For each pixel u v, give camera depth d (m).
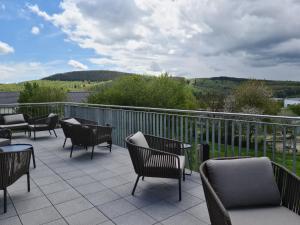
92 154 4.32
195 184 3.10
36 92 23.19
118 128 5.48
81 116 7.04
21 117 6.65
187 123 3.83
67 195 2.82
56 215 2.38
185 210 2.45
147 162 2.76
